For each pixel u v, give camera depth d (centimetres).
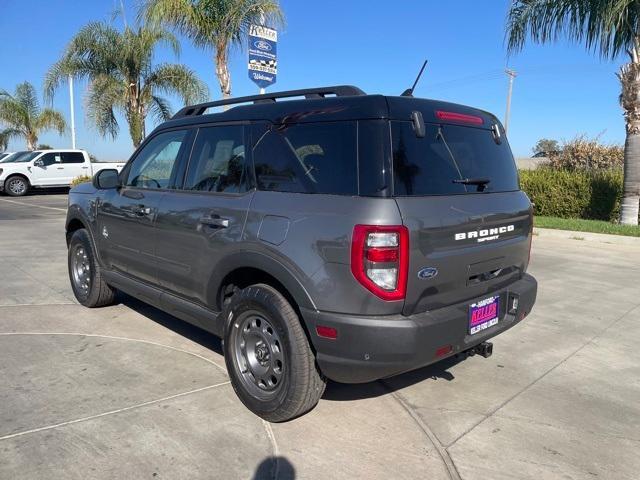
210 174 393
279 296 329
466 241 326
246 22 1216
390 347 291
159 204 424
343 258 292
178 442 315
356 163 304
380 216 287
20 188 2306
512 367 439
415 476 290
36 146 3134
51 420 336
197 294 393
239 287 379
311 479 286
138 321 530
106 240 509
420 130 316
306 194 320
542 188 1484
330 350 302
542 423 349
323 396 380
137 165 481
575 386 405
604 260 898
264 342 343
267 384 344
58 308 570
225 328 365
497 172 381
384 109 308
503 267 367
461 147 353
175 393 376
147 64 1862
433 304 312
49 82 1842
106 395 371
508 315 370
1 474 281
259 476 286
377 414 355
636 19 1105
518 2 1226
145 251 446
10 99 2981
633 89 1159
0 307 571
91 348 457
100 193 522
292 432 330
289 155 338
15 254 875
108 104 1869
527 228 395
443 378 415
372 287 287
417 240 294
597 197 1393
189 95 1889
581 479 291
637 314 588
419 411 362
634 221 1219
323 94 361
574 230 1163
